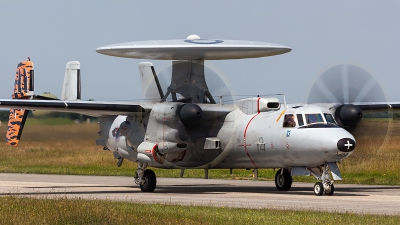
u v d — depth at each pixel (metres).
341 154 59.38
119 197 61.69
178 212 46.75
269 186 79.25
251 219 43.28
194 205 52.25
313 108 62.78
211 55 66.38
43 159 124.50
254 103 66.62
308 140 60.50
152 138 65.81
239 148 67.56
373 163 97.81
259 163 67.06
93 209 47.00
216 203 54.59
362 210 48.94
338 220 42.44
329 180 62.22
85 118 92.94
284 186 70.12
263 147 64.94
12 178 93.56
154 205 51.12
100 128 76.00
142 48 61.78
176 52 63.91
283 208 49.84
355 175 93.06
